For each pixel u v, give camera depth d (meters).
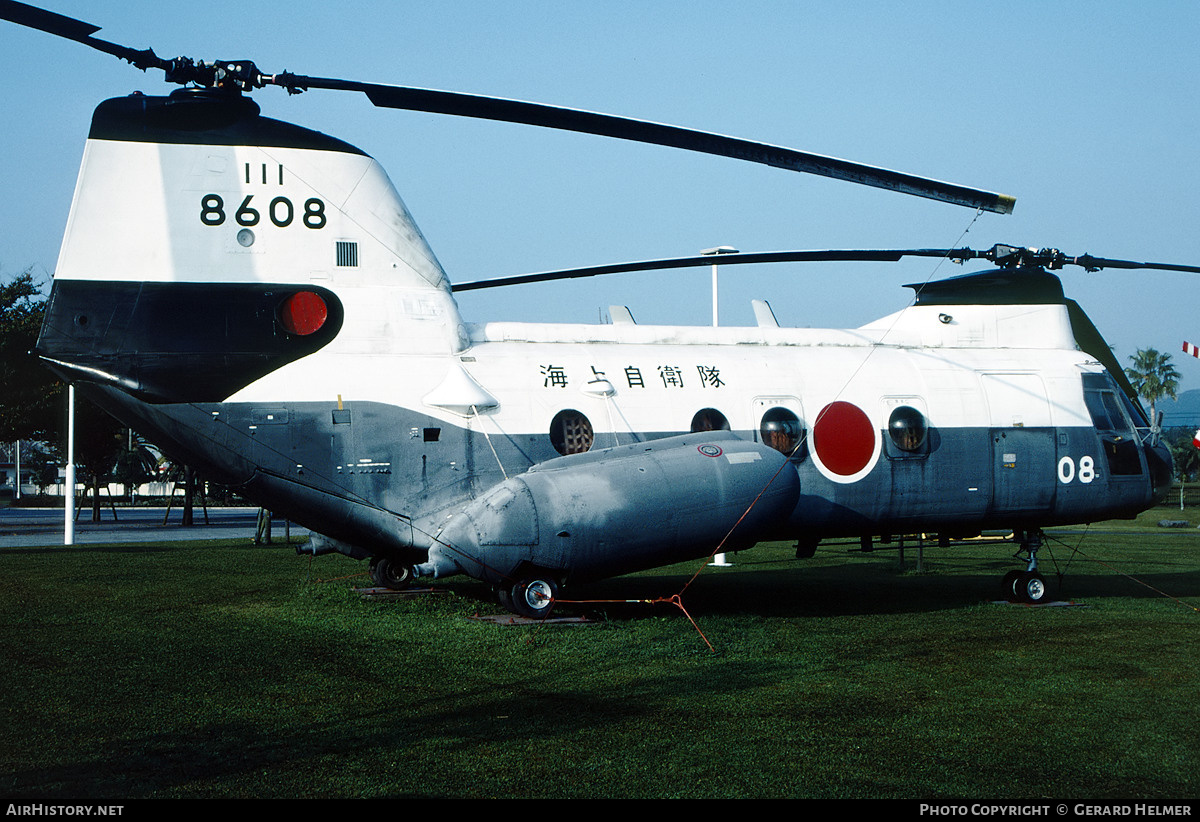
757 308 14.23
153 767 5.86
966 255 13.08
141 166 10.64
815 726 6.87
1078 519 13.73
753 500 10.84
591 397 11.82
